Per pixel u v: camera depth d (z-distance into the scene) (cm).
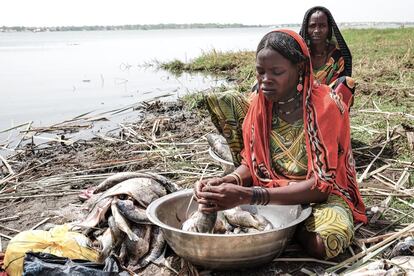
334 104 351
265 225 352
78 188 529
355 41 2353
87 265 307
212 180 352
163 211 362
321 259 347
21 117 952
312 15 566
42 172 589
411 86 948
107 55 2867
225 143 496
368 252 343
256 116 370
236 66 1781
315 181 343
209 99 411
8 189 525
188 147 643
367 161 551
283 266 345
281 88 344
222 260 318
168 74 1722
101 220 372
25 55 2884
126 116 924
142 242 358
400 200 438
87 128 827
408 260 311
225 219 360
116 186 389
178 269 347
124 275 307
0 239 412
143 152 620
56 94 1236
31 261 302
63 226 368
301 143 359
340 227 334
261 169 376
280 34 342
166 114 916
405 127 624
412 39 2117
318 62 584
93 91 1291
